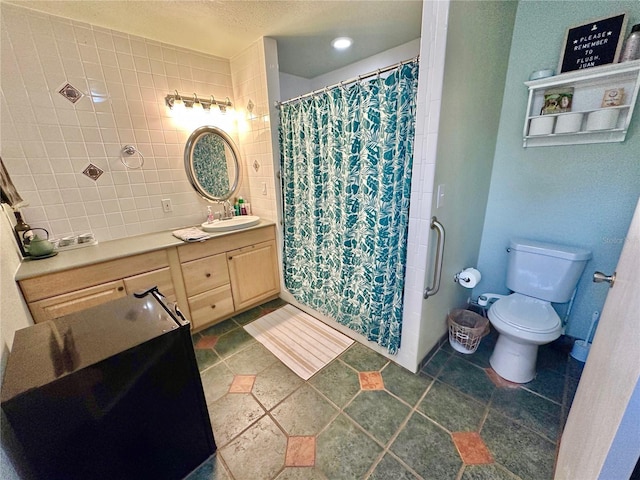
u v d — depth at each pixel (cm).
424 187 135
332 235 197
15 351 89
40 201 174
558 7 150
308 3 158
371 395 153
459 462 117
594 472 57
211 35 195
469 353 182
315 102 181
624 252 87
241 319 236
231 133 254
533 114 167
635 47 130
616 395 54
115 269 168
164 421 105
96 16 166
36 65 163
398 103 135
